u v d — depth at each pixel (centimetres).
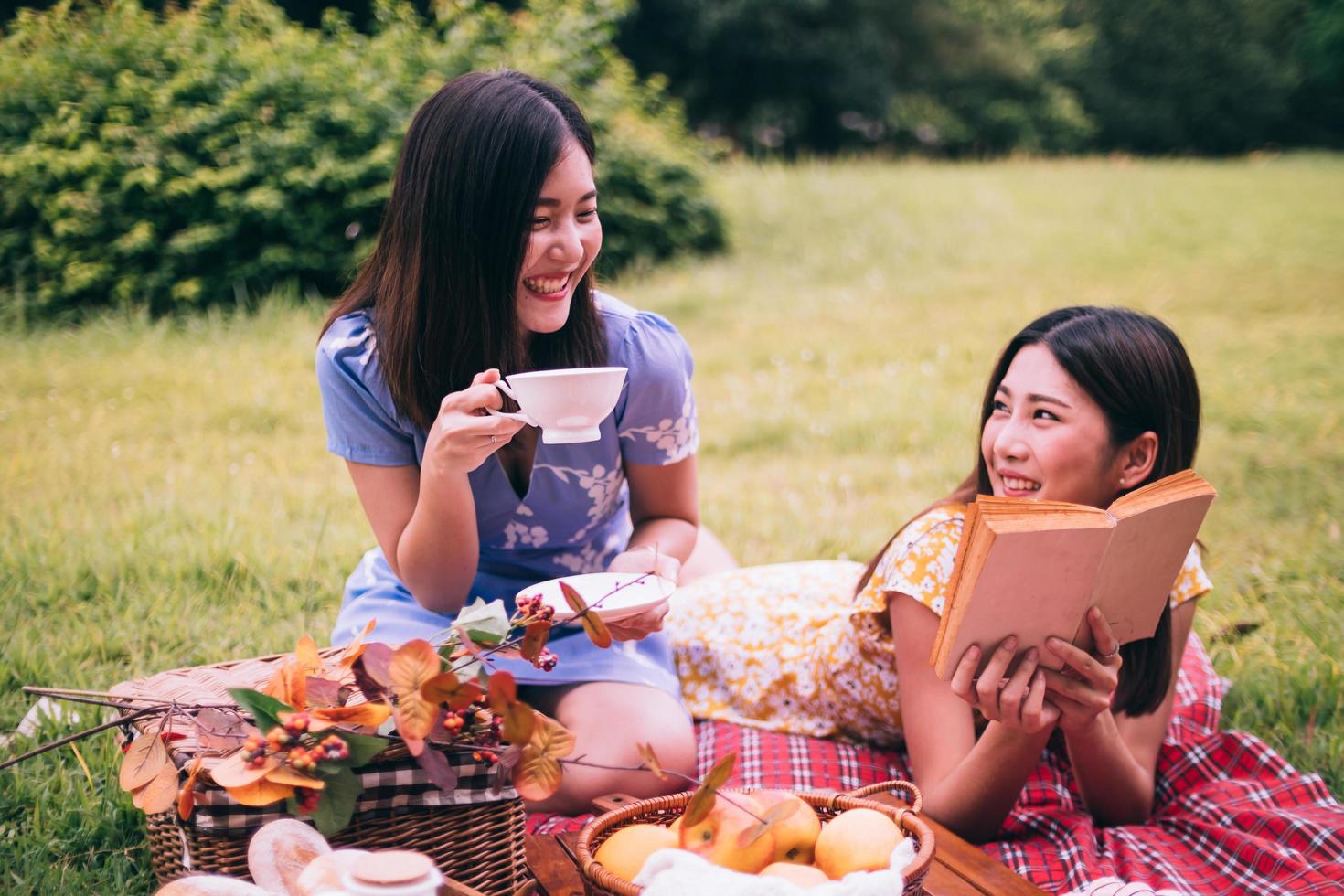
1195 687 281
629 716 240
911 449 554
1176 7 2372
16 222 786
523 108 213
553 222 217
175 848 186
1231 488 477
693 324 817
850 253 1007
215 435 542
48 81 805
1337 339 745
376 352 230
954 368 697
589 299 241
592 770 236
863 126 1952
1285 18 2439
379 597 252
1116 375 215
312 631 324
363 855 136
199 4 866
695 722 282
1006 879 184
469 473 241
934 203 1184
